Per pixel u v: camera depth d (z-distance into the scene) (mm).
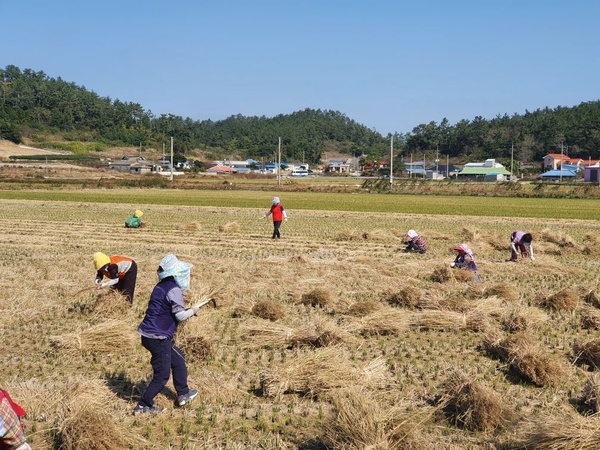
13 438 5918
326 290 14969
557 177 128750
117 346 10875
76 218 37438
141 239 27344
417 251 23828
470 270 18172
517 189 71312
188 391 8570
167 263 8414
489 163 140875
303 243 26500
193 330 11078
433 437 7590
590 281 18047
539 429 7086
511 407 8453
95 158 153500
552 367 9602
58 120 188375
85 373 9812
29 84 199125
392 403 8633
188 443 7426
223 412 8383
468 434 7750
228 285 15898
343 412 7391
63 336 10891
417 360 10641
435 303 13961
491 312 13406
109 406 8336
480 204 54438
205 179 114000
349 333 11688
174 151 188375
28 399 8297
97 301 13508
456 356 10859
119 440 7230
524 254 20781
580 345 10906
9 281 16922
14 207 45656
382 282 17203
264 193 70812
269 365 10305
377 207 49656
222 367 10156
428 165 169875
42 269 18922
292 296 15016
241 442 7516
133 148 184750
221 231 30469
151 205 48875
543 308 14523
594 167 115125
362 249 24750
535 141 173125
